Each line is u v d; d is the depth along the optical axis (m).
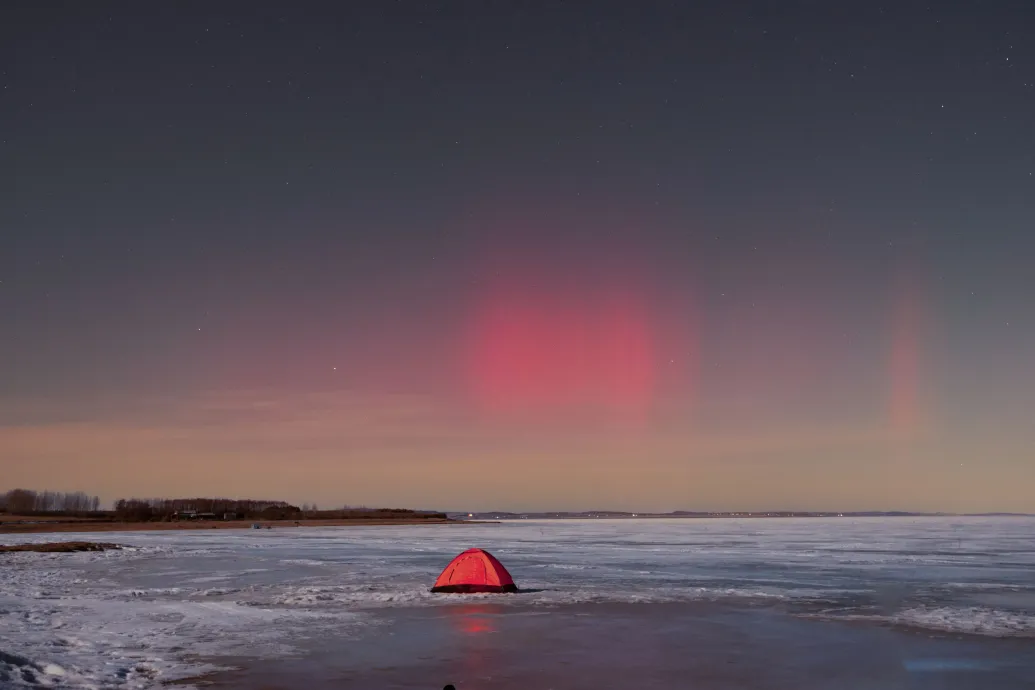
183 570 33.00
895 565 35.31
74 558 41.94
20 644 14.11
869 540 69.00
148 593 23.39
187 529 116.81
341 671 12.01
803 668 12.35
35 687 10.69
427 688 10.90
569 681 11.41
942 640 14.92
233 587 25.30
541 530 115.69
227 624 16.92
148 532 100.44
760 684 11.27
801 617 18.00
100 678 11.38
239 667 12.30
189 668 12.19
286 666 12.38
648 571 31.89
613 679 11.55
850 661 12.88
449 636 15.30
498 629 16.22
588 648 14.01
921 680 11.51
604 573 30.88
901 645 14.34
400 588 24.77
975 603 20.78
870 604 20.45
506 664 12.60
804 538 75.31
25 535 84.12
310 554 46.19
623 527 142.12
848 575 29.77
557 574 30.42
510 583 23.69
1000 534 87.88
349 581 27.47
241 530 111.44
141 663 12.56
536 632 15.80
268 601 21.23
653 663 12.69
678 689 10.93
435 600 21.39
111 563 37.72
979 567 34.12
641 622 17.12
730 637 15.25
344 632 15.80
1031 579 28.05
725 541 67.44
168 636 15.30
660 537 79.75
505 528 131.12
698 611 19.08
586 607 19.80
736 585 25.77
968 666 12.52
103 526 126.50
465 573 23.45
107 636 15.24
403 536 83.62
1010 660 13.02
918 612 18.83
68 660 12.66
